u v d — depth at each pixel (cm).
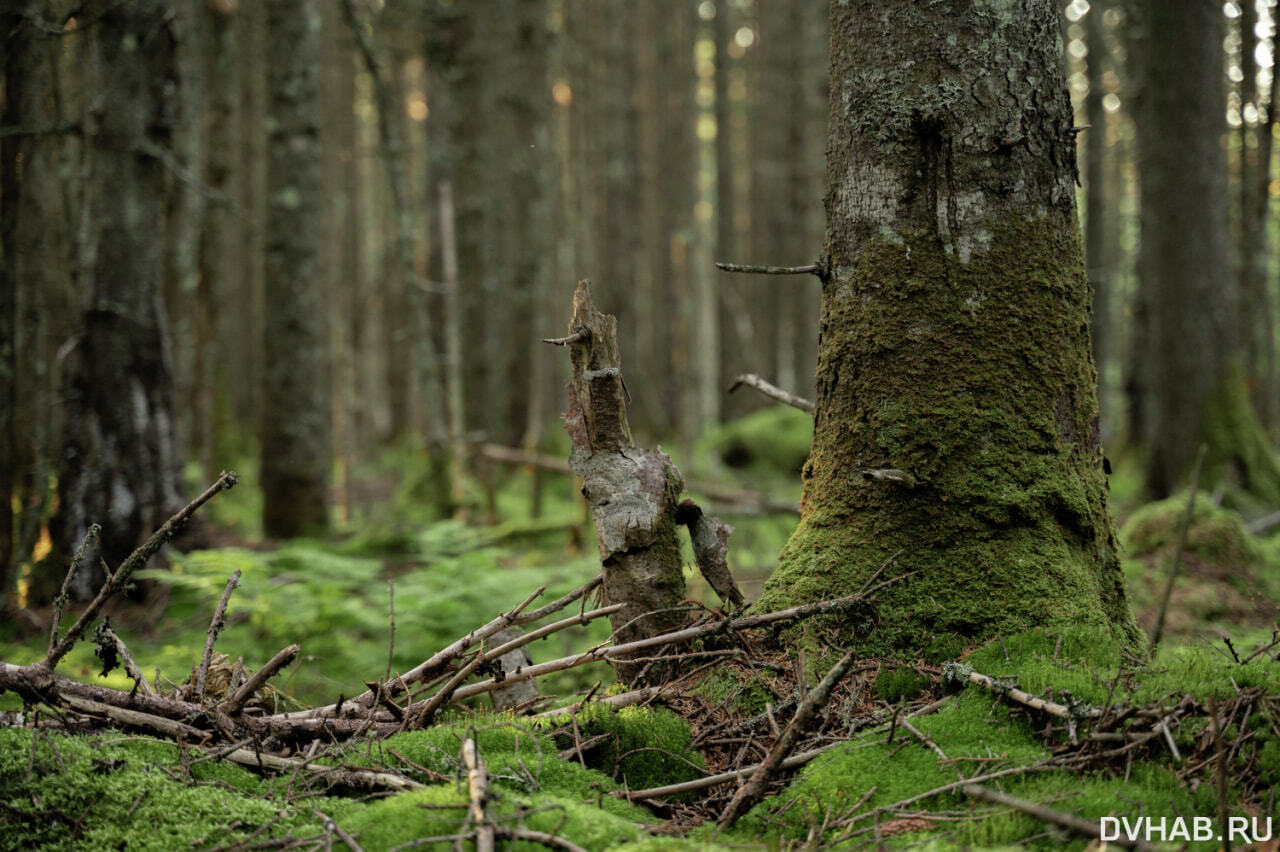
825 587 296
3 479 587
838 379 310
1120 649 273
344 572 581
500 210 1422
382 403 2453
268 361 865
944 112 291
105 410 629
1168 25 875
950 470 291
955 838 207
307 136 882
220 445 1027
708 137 3180
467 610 514
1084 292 306
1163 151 884
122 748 248
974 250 292
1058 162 299
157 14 650
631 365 1873
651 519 311
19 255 579
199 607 594
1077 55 1380
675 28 2164
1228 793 217
